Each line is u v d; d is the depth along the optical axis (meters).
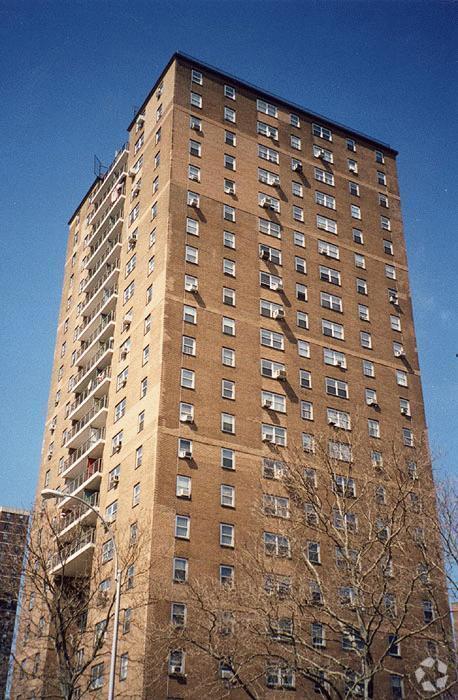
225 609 37.81
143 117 71.50
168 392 51.91
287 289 61.81
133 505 49.84
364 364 62.31
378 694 46.19
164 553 45.97
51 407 74.81
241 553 45.91
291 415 55.94
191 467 49.81
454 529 37.97
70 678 36.16
